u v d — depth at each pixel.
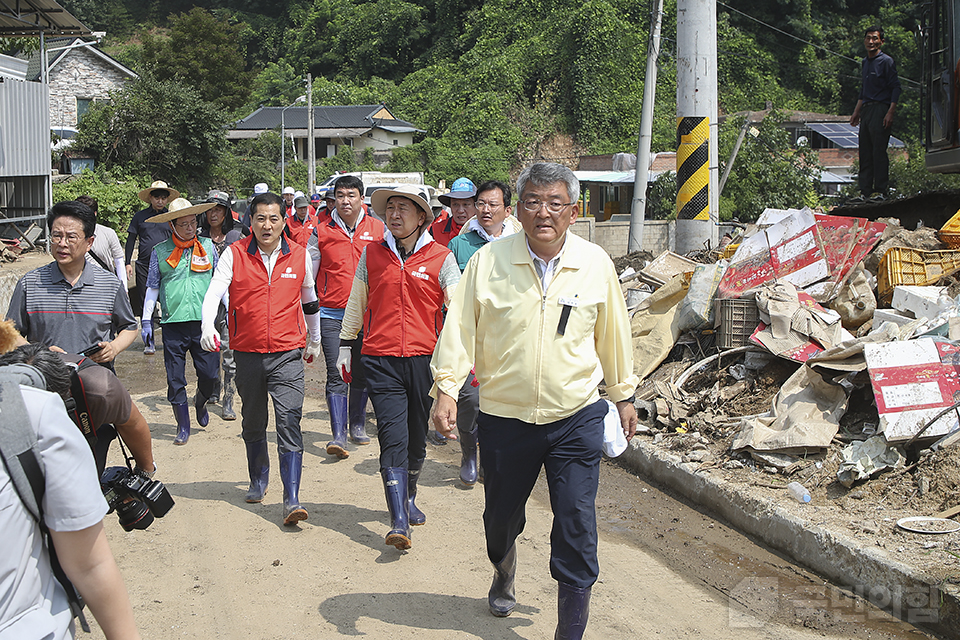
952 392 5.14
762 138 26.53
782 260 7.05
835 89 56.91
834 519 4.57
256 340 5.15
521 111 53.59
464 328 3.54
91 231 4.45
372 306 4.86
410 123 57.50
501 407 3.49
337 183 6.68
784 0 57.00
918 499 4.66
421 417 4.94
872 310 6.54
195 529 5.02
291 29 79.44
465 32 67.06
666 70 54.59
